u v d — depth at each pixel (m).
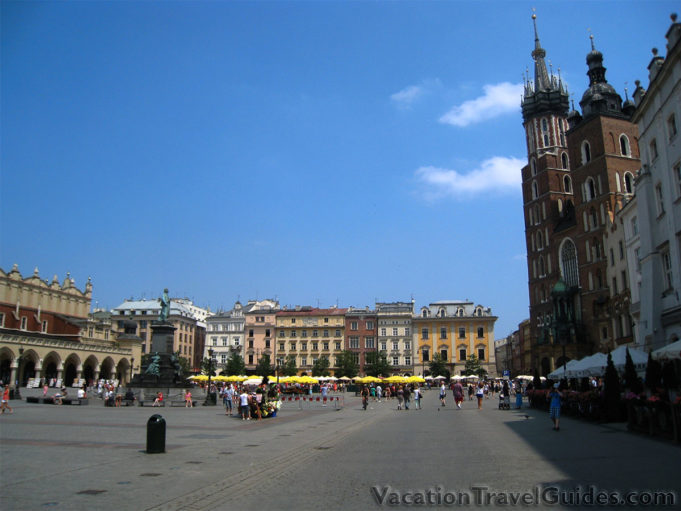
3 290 91.38
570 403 37.09
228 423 34.78
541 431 27.23
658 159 38.19
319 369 138.12
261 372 130.12
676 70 33.88
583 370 35.78
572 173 91.31
